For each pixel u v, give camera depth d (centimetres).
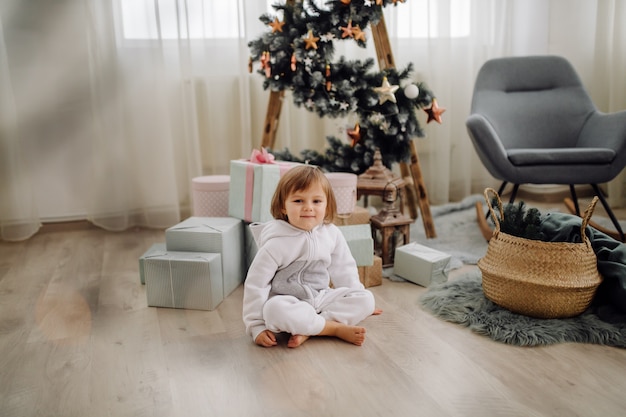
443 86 291
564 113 255
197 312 158
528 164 220
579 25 295
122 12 241
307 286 142
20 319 154
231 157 278
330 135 266
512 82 263
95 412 107
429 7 281
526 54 305
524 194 323
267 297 139
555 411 105
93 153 245
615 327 138
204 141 273
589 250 145
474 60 298
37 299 169
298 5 208
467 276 178
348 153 229
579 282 140
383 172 206
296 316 132
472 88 299
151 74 247
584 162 218
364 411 106
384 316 154
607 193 299
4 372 123
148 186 255
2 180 229
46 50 228
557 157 218
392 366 124
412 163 231
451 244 227
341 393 113
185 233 167
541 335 135
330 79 207
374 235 205
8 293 174
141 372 123
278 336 141
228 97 271
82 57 234
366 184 202
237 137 276
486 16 293
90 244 232
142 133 252
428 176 309
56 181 248
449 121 293
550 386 114
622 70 281
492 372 121
